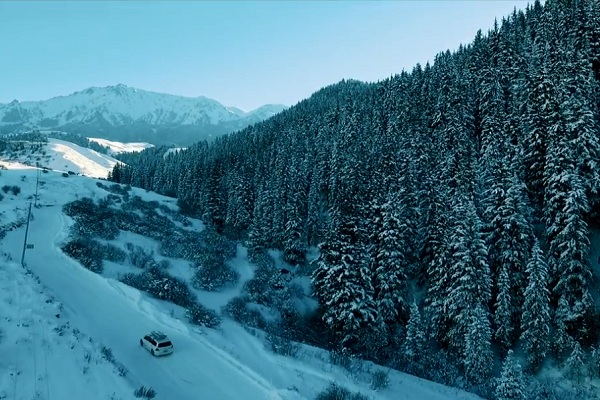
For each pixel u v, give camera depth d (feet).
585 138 125.29
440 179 161.17
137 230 186.19
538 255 109.60
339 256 125.08
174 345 84.38
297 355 91.97
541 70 156.66
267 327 124.88
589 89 145.89
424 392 90.58
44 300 86.28
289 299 152.25
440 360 110.83
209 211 249.14
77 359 64.49
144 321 95.25
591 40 175.11
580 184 117.60
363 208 157.69
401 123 224.33
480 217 132.87
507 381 85.25
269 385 70.85
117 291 111.55
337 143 250.78
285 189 227.40
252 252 187.32
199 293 137.90
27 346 63.41
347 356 102.06
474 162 149.79
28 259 128.57
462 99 198.18
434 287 126.72
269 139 387.55
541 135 140.26
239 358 81.41
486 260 115.03
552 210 124.36
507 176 129.29
